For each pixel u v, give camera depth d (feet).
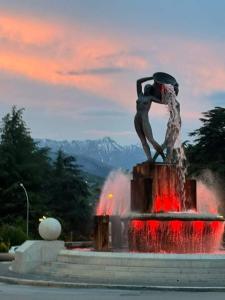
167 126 91.81
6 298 55.57
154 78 92.32
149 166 87.92
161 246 82.02
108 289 63.67
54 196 297.12
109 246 84.28
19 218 242.17
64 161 314.76
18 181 271.49
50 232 80.69
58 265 76.54
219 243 85.97
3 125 294.25
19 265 81.05
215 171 195.93
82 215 294.87
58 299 54.54
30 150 293.64
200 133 210.18
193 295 58.23
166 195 87.66
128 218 85.46
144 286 63.57
